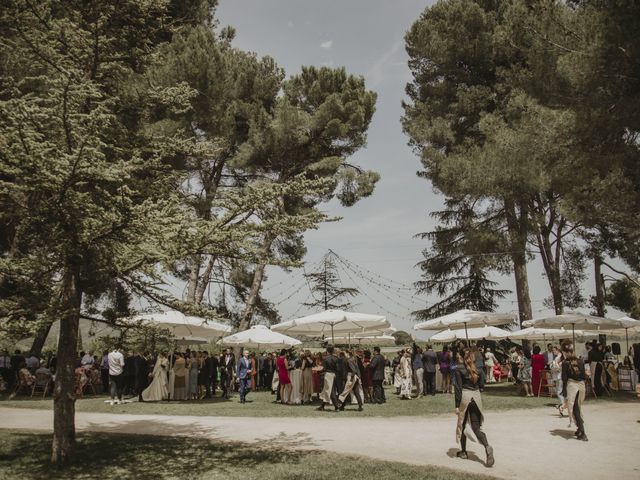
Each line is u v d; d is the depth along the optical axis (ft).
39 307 24.22
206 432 36.17
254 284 91.25
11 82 26.71
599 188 49.34
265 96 92.43
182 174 34.42
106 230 25.18
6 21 29.50
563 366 33.42
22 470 24.88
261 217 29.68
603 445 30.25
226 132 80.38
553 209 83.82
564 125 48.65
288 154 90.74
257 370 79.00
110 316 28.22
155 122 63.87
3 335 23.41
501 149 66.49
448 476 22.79
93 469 25.09
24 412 46.65
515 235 81.46
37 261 24.99
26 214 25.34
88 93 24.94
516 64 76.02
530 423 38.81
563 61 45.62
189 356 62.90
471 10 81.05
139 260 27.02
